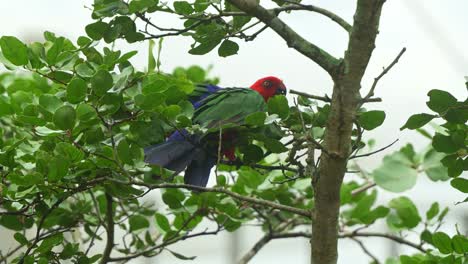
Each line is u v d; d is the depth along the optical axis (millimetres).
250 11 5672
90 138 5965
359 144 6207
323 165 5785
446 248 6375
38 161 5855
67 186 6168
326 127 5711
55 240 6457
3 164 6250
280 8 5754
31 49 6195
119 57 6211
